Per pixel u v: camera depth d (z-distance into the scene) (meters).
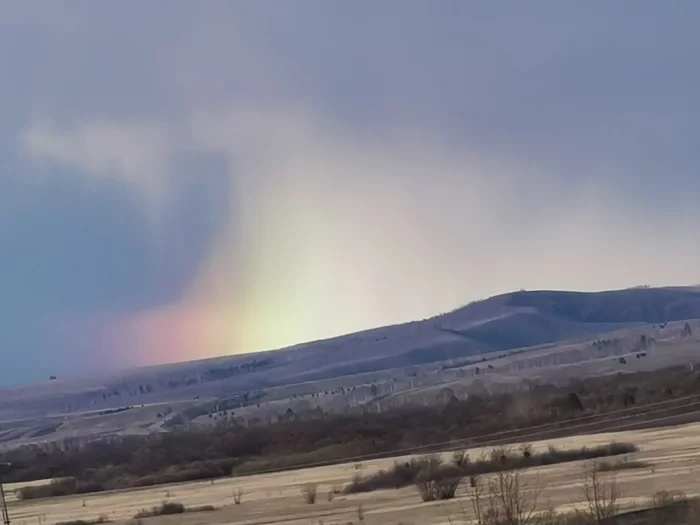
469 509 36.00
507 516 28.17
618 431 74.00
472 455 66.50
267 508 48.16
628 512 29.14
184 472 96.31
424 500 42.25
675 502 29.92
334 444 105.94
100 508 64.62
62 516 59.50
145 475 99.81
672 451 51.31
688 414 78.31
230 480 81.19
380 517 37.78
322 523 38.41
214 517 46.66
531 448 60.69
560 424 87.62
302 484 62.38
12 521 59.03
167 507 52.84
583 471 44.16
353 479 59.19
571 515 29.80
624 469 44.22
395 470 55.97
